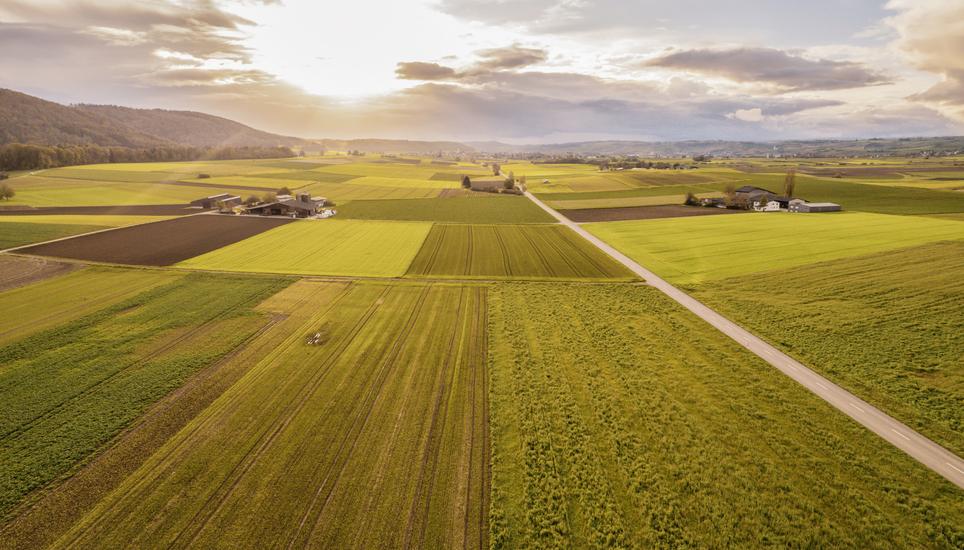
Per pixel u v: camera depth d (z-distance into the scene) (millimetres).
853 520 16781
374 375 27594
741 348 31031
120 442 21031
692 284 45219
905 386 25609
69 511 17047
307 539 15812
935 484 18578
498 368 28422
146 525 16438
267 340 32656
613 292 43812
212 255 57938
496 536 15969
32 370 27641
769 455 20297
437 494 17969
